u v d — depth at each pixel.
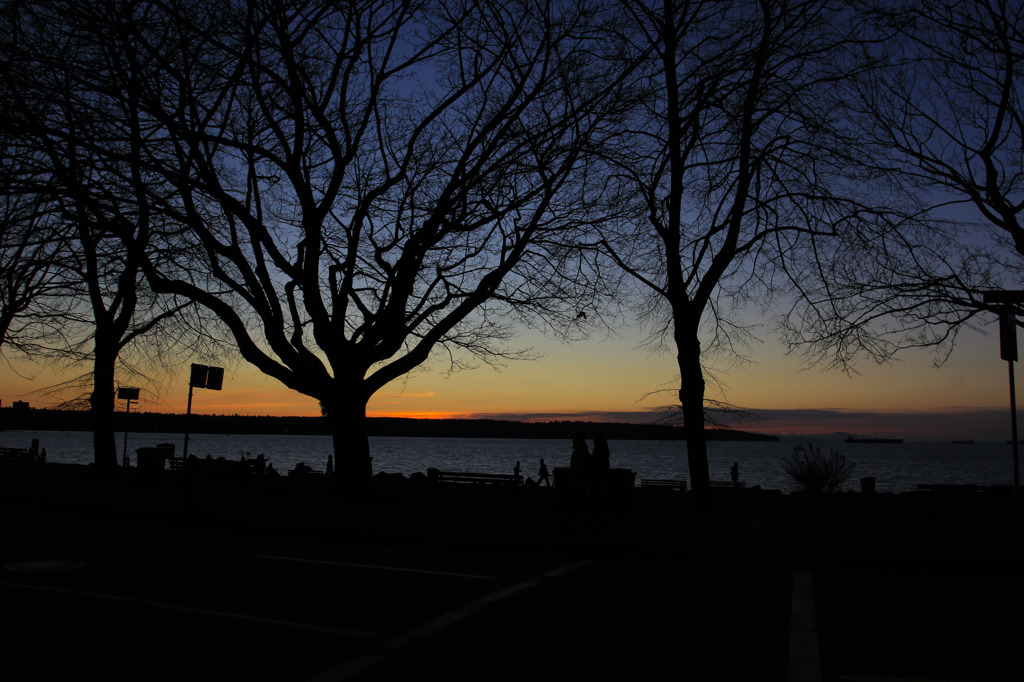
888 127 16.03
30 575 8.66
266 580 8.51
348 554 10.62
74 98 13.71
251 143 15.98
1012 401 10.23
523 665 5.49
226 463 20.00
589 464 12.66
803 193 16.36
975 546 10.66
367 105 16.58
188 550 10.68
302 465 33.91
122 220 15.55
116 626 6.44
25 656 5.59
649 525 13.13
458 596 7.83
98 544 11.10
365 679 5.15
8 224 14.19
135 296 22.20
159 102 14.62
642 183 16.59
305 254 17.08
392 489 21.92
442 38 16.33
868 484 24.86
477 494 19.19
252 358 17.17
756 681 5.21
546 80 16.19
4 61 13.45
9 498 16.11
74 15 13.22
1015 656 5.82
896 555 9.91
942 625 6.77
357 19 15.54
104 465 21.89
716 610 7.31
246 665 5.43
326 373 17.45
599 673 5.34
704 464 15.66
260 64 14.98
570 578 8.96
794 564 9.95
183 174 15.19
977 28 14.45
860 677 5.32
